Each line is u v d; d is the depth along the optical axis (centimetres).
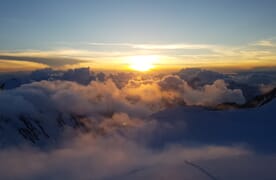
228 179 10006
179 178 10706
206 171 10981
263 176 9881
